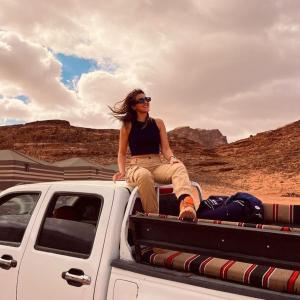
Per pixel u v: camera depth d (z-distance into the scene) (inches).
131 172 142.2
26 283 144.4
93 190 142.2
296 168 3858.3
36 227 150.0
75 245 138.3
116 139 5935.0
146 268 120.3
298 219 137.0
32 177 965.8
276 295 96.4
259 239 97.5
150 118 154.7
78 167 1190.9
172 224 113.3
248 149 5713.6
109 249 129.5
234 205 136.9
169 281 113.7
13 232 158.2
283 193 2677.2
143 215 126.9
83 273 131.3
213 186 3019.2
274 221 141.3
